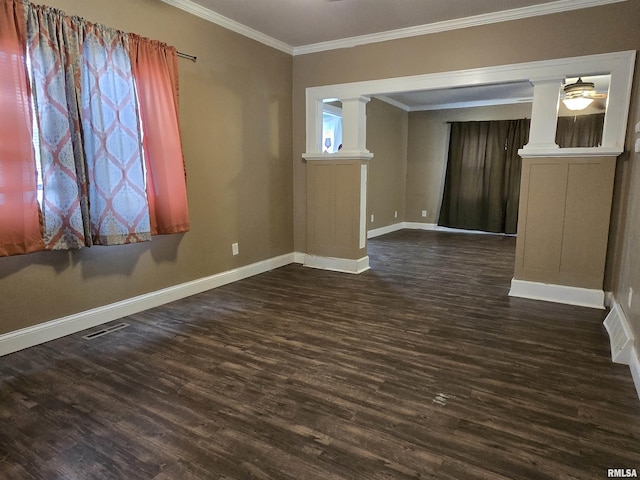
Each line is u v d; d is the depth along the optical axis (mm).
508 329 3068
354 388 2240
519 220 3775
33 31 2496
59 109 2633
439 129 8227
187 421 1943
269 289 4098
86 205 2840
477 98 7379
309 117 4867
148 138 3223
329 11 3693
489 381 2316
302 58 4816
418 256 5723
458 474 1605
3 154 2410
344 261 4809
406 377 2361
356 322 3209
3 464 1661
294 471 1620
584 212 3508
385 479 1579
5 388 2234
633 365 2348
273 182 4789
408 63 4195
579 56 3451
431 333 2996
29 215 2541
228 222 4227
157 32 3336
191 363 2529
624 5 3256
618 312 2955
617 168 3391
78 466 1649
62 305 2904
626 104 3314
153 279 3531
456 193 8117
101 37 2850
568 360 2572
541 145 3654
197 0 3490
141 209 3174
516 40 3682
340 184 4727
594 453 1725
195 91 3715
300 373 2406
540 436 1836
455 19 3848
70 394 2178
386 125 7684
